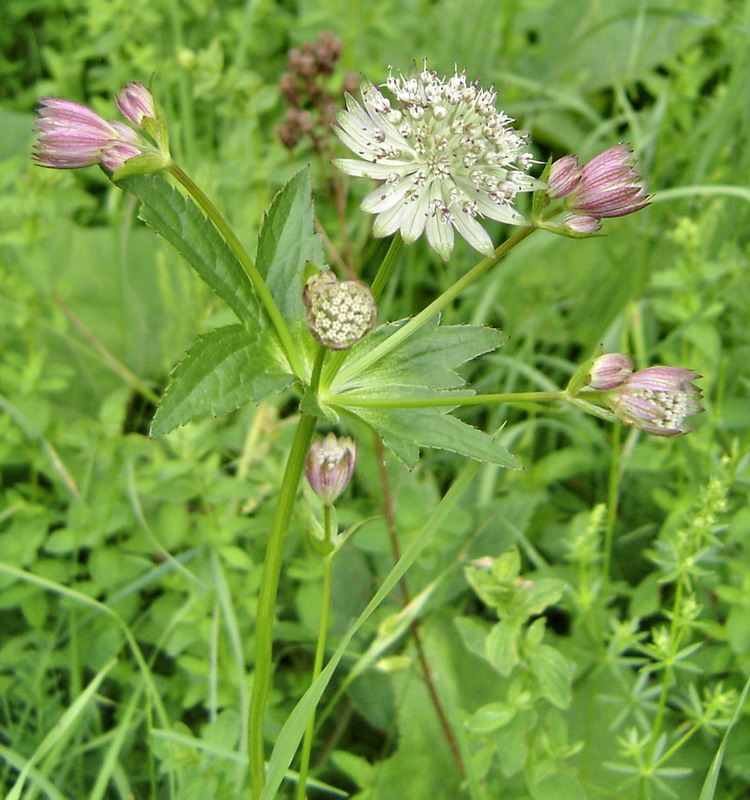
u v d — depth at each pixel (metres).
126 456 0.34
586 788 0.30
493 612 0.35
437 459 0.38
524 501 0.35
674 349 0.39
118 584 0.33
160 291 0.41
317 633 0.32
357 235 0.44
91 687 0.28
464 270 0.43
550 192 0.25
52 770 0.30
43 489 0.36
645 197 0.25
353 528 0.26
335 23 0.48
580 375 0.25
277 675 0.34
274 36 0.50
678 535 0.29
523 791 0.29
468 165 0.25
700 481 0.33
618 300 0.39
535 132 0.49
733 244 0.39
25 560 0.32
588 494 0.38
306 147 0.42
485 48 0.46
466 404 0.25
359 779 0.30
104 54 0.46
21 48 0.51
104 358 0.40
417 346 0.26
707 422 0.35
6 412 0.35
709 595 0.34
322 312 0.23
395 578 0.25
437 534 0.32
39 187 0.35
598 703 0.32
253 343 0.25
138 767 0.31
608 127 0.43
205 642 0.32
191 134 0.42
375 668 0.32
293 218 0.25
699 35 0.48
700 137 0.44
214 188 0.39
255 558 0.34
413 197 0.25
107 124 0.25
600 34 0.50
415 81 0.25
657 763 0.29
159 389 0.40
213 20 0.49
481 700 0.32
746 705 0.31
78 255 0.41
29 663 0.31
